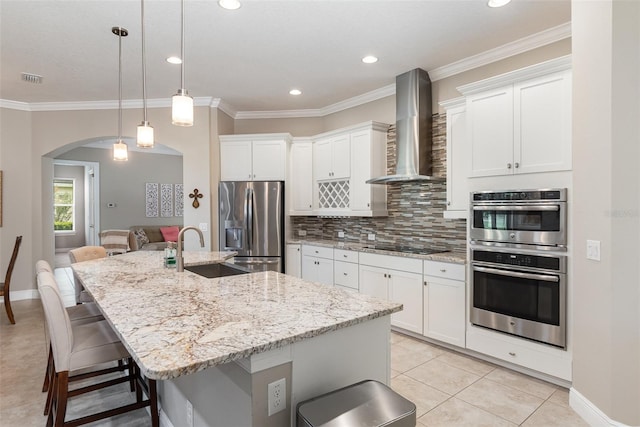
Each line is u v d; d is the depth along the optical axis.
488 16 2.95
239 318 1.58
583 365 2.34
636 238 2.02
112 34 3.23
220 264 3.30
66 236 11.16
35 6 2.78
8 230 5.20
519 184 2.89
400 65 3.92
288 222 5.30
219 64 3.89
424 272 3.55
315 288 2.17
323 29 3.15
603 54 2.14
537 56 3.34
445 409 2.44
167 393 2.21
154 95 4.94
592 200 2.25
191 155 5.17
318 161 5.16
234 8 2.81
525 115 2.84
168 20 2.99
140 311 1.68
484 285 3.09
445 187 4.02
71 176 11.23
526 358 2.85
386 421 1.29
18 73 4.11
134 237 7.23
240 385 1.42
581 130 2.34
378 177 4.29
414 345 3.57
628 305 2.05
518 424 2.28
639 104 2.00
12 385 2.81
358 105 5.08
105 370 2.44
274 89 4.70
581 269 2.35
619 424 2.07
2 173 5.12
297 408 1.36
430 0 2.72
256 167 5.23
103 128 5.27
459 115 3.51
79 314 2.59
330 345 1.60
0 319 4.39
